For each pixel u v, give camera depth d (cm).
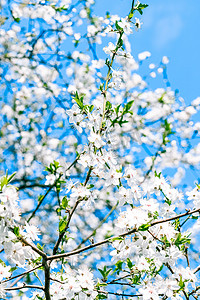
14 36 861
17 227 206
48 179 295
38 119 887
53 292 281
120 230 250
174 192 278
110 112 295
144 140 870
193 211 247
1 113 844
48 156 830
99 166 272
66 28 908
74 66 933
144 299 252
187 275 266
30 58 889
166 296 267
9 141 836
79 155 285
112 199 809
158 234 256
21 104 875
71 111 287
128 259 258
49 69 920
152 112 911
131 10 321
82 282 250
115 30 319
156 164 879
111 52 321
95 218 777
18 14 853
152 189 274
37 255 257
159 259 255
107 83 315
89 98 895
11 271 251
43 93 875
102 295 260
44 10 870
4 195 195
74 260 321
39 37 888
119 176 264
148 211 256
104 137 290
